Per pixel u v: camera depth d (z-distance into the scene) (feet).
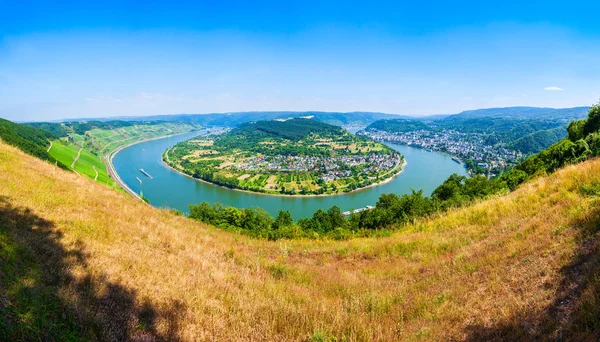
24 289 18.60
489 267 29.19
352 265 44.68
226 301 26.11
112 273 25.16
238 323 22.33
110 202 52.80
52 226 30.81
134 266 28.04
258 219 127.85
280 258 44.83
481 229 47.21
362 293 30.96
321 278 36.94
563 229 29.22
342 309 26.32
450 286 28.78
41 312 17.26
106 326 18.48
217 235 56.65
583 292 17.24
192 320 22.02
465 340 18.83
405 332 22.08
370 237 65.57
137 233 39.09
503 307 20.42
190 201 350.23
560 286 19.75
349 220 119.03
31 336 15.40
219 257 39.99
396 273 38.01
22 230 26.86
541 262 24.58
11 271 19.92
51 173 60.39
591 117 119.34
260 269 38.17
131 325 19.54
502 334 18.10
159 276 27.81
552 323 16.62
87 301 20.06
